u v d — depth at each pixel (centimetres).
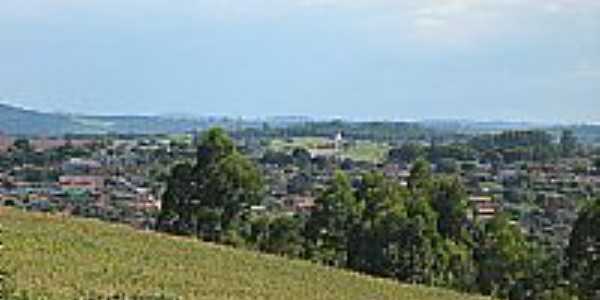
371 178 9888
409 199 9775
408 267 9488
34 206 13688
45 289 4772
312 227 9838
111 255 6544
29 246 6228
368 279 8056
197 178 9900
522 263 9481
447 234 9912
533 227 15438
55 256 6031
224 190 9850
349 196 9769
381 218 9544
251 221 10006
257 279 6762
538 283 9394
